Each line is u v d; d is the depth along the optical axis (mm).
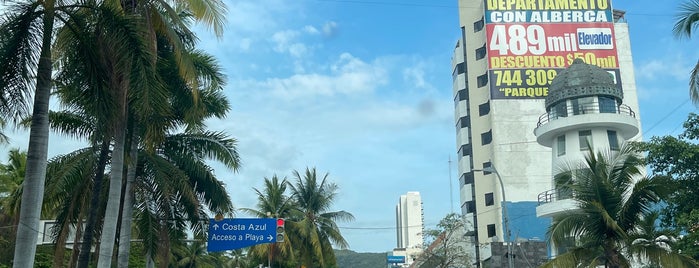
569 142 43781
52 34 14344
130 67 14055
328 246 48188
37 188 13461
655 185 21922
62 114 21703
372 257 171875
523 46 65312
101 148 20594
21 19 13898
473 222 66375
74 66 15031
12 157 33844
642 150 23750
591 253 22797
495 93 64438
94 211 20031
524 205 59656
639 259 23703
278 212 47469
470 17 71562
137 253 38312
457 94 73750
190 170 24688
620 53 66562
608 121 42406
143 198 23969
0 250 27094
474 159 67688
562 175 24641
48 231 27578
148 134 20234
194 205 23906
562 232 22859
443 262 48688
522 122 63812
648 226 23172
